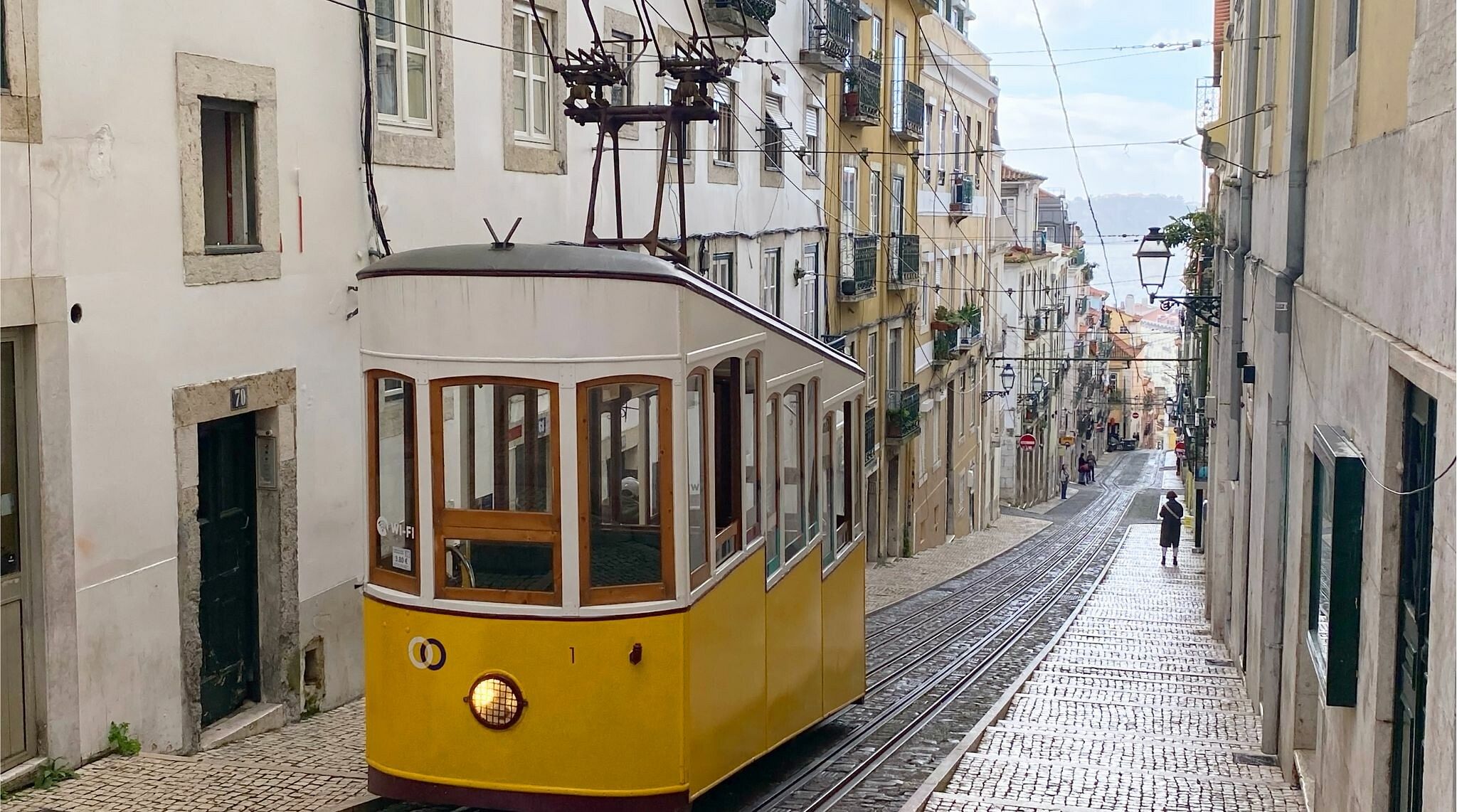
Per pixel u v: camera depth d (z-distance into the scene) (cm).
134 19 809
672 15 1675
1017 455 5141
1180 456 4825
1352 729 702
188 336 859
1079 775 924
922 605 2095
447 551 684
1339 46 896
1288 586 1035
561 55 1366
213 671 918
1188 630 1908
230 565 937
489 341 671
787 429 868
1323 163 949
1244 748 1101
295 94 968
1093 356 7869
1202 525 3222
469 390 677
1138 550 3319
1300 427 994
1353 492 691
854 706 1216
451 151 1166
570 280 667
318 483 1003
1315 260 982
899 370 2998
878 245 2705
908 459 3044
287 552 966
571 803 674
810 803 848
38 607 746
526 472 673
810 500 930
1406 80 636
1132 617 2048
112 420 794
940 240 3453
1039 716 1212
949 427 3612
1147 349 12644
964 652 1609
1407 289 621
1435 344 555
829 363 973
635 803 675
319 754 867
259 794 753
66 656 760
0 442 726
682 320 683
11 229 720
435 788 688
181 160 851
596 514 675
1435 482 535
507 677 673
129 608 810
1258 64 1558
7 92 719
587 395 668
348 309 1033
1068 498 6175
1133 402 9925
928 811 815
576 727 672
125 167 803
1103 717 1222
